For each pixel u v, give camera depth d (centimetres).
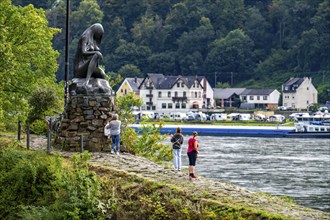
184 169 3884
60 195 2923
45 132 4697
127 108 4766
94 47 3894
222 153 9638
